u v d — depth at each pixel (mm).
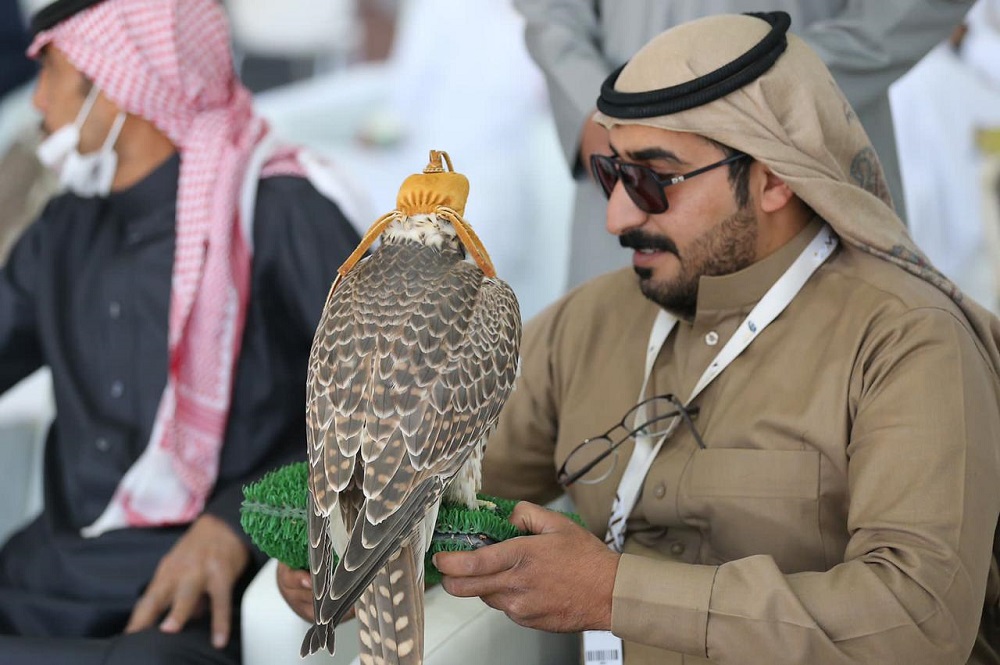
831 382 1987
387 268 1679
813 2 2961
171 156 2975
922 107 4516
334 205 2986
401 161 6020
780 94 1997
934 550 1774
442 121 5902
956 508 1804
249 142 2963
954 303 2059
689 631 1775
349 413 1604
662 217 2072
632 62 2119
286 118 6254
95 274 2986
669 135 2027
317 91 6441
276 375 2945
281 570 2191
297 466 1962
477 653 2117
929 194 4535
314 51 6637
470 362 1633
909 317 1957
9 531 3695
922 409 1860
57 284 2998
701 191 2047
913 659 1741
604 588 1784
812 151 2004
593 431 2299
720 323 2152
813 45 2820
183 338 2863
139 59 2820
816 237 2117
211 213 2871
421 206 1704
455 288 1657
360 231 3021
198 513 2854
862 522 1841
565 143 3055
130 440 2916
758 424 2037
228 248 2871
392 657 1558
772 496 2004
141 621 2549
